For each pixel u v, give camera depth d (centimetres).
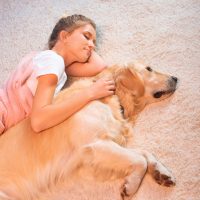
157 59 149
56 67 128
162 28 158
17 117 130
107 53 156
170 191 116
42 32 173
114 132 122
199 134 126
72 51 139
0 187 117
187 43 150
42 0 186
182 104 134
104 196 120
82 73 142
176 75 142
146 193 117
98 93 124
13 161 119
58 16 176
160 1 167
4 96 132
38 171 118
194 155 121
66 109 119
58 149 117
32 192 119
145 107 136
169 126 130
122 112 131
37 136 120
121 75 131
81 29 140
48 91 124
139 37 158
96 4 175
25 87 131
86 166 118
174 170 120
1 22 183
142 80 131
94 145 116
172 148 125
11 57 168
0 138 124
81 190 122
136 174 115
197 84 137
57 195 122
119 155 115
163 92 135
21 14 183
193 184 116
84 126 118
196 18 157
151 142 128
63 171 119
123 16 167
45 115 118
